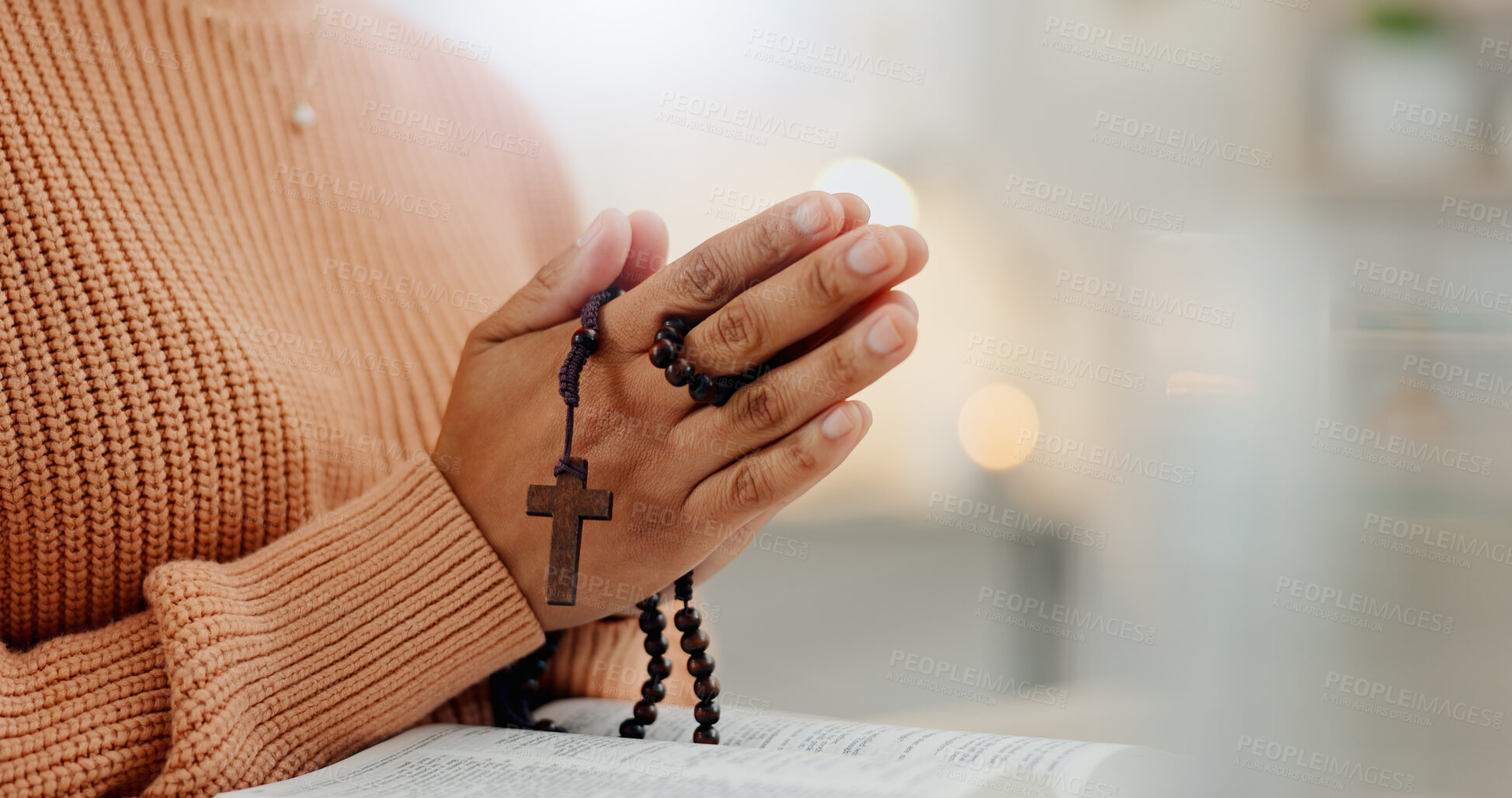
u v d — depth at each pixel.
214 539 0.98
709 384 0.93
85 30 1.00
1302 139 2.08
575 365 0.95
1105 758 0.91
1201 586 2.15
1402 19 1.98
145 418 0.96
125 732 0.92
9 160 0.96
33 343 0.95
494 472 0.97
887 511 2.61
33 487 0.95
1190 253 2.18
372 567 0.96
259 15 1.05
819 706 2.04
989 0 2.23
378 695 0.96
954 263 2.33
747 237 0.93
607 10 1.96
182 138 1.02
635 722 0.98
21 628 0.96
